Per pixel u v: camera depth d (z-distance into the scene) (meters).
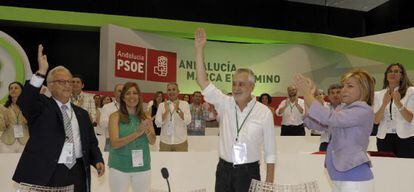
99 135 7.27
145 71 12.29
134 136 3.97
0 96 10.37
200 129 8.10
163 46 12.84
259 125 3.50
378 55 12.55
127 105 4.20
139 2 13.20
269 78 13.90
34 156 3.22
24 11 11.30
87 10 12.61
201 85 3.59
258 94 13.82
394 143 4.80
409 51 12.05
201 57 3.59
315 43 14.03
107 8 12.84
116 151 4.14
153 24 12.38
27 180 3.19
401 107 4.58
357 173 2.87
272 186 3.15
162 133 6.86
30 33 12.63
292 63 13.98
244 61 13.91
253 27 13.62
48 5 12.24
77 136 3.41
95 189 5.09
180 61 13.23
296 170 4.96
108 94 10.38
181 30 12.72
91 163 3.65
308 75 14.01
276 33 13.83
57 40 12.87
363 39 13.65
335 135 2.96
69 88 3.36
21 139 5.45
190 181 5.20
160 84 12.62
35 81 3.07
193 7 13.88
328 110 2.87
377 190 4.56
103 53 11.63
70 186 2.91
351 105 2.92
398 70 4.73
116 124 4.14
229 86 13.74
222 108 3.60
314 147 7.20
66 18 11.64
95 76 13.21
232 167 3.47
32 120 3.27
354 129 2.87
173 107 6.88
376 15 15.48
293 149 7.18
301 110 8.49
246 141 3.47
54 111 3.30
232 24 14.34
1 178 4.74
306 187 3.14
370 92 2.96
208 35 13.14
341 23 15.70
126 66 11.78
